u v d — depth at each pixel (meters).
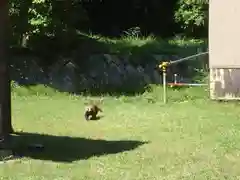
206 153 11.56
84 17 23.61
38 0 19.17
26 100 18.75
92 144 12.41
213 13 18.52
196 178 9.77
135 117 15.91
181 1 27.34
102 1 27.12
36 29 19.81
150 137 13.17
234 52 18.50
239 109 17.23
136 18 28.02
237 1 18.34
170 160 10.98
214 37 18.58
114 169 10.26
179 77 21.23
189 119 15.48
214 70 18.77
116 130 14.06
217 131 13.76
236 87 18.64
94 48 22.64
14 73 20.36
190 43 25.88
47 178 9.64
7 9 11.77
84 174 9.92
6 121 11.91
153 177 9.78
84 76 20.95
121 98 19.34
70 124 14.91
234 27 18.44
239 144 12.35
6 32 11.77
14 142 12.38
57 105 17.91
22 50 21.00
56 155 11.34
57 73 20.77
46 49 21.23
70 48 21.91
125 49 22.91
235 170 10.29
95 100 19.02
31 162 10.69
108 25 27.16
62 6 20.30
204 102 18.56
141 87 20.58
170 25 28.16
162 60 21.77
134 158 11.09
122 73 21.27
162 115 16.20
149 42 25.34
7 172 10.00
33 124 14.83
